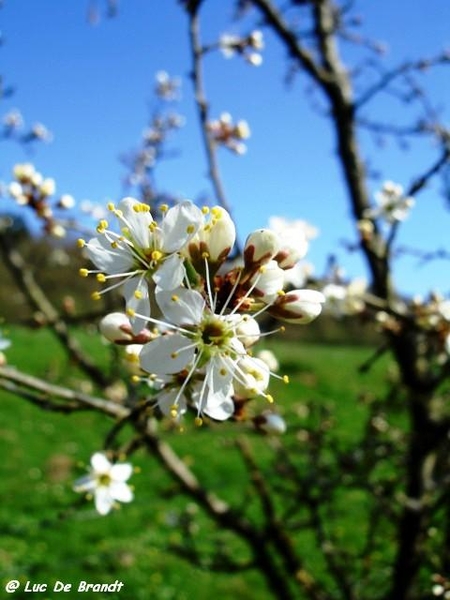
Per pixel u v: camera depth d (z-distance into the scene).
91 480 0.11
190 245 0.07
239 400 0.08
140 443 0.10
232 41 0.18
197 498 0.16
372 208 0.22
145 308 0.06
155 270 0.07
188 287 0.06
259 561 0.16
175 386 0.07
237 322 0.07
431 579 0.15
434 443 0.16
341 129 0.22
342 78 0.23
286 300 0.07
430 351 0.18
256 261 0.07
